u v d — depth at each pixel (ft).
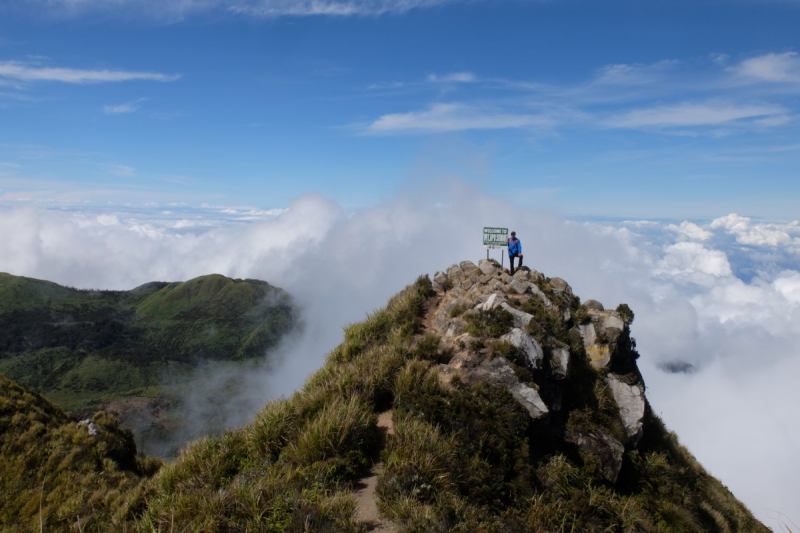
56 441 57.36
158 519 26.27
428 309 58.08
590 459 38.50
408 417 35.35
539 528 28.32
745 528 48.78
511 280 58.03
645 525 34.42
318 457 30.83
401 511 25.94
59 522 44.55
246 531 24.41
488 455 33.86
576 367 47.29
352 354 49.55
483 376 40.29
